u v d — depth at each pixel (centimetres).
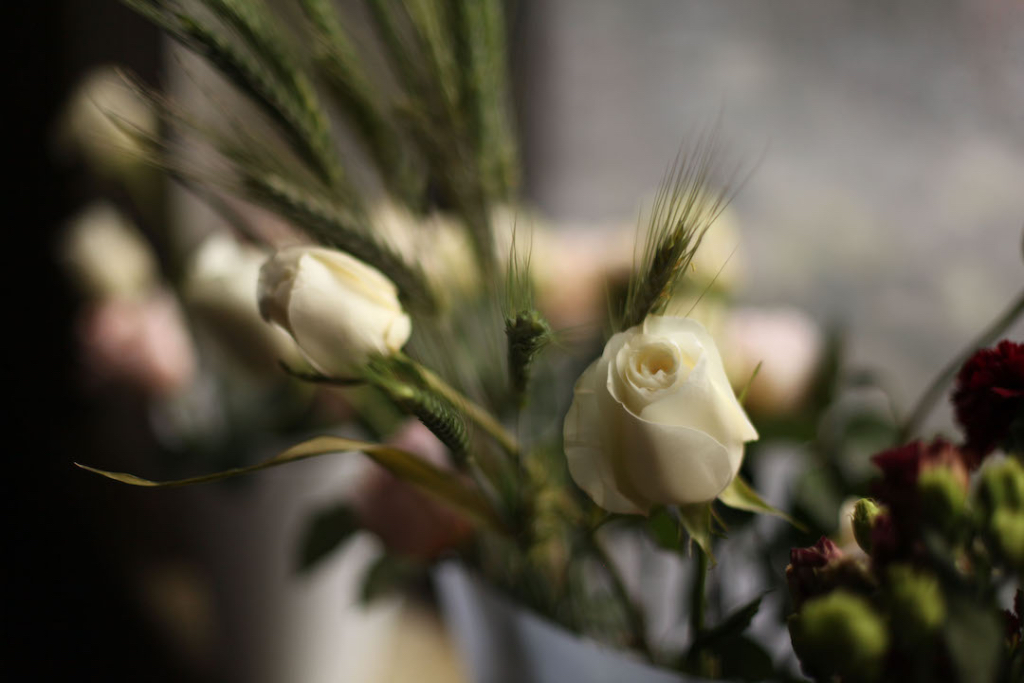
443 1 46
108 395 70
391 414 55
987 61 84
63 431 93
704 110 107
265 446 62
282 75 44
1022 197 85
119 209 92
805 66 99
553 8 112
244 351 54
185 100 81
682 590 52
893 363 95
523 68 112
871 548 36
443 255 52
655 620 54
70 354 96
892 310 96
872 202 96
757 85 102
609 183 116
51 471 90
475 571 52
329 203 45
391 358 40
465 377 49
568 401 55
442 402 40
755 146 102
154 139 46
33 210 96
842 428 53
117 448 89
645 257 38
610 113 114
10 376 95
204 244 59
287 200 43
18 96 95
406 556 52
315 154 45
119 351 64
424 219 50
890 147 94
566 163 117
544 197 118
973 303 90
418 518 50
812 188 99
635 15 110
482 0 46
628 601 48
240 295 53
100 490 86
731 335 52
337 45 46
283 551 65
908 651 34
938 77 90
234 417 64
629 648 50
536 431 55
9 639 77
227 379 64
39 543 85
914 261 94
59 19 93
